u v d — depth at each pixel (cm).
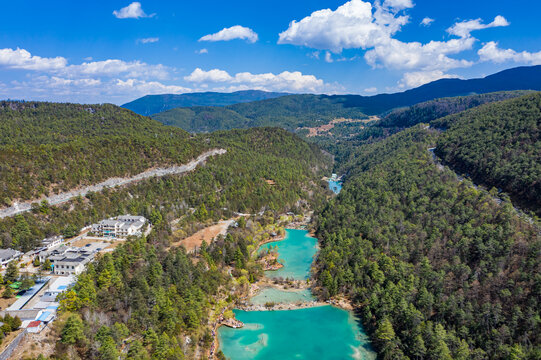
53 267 14912
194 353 12862
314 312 16200
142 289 13625
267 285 18712
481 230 15800
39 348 10025
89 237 19412
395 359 12331
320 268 19688
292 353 13412
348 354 13400
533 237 14538
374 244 19812
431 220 18900
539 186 18050
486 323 12269
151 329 12012
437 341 12056
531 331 11444
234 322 15125
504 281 13200
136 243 17150
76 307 11856
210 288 16475
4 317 10531
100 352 10575
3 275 14012
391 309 14350
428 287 14800
